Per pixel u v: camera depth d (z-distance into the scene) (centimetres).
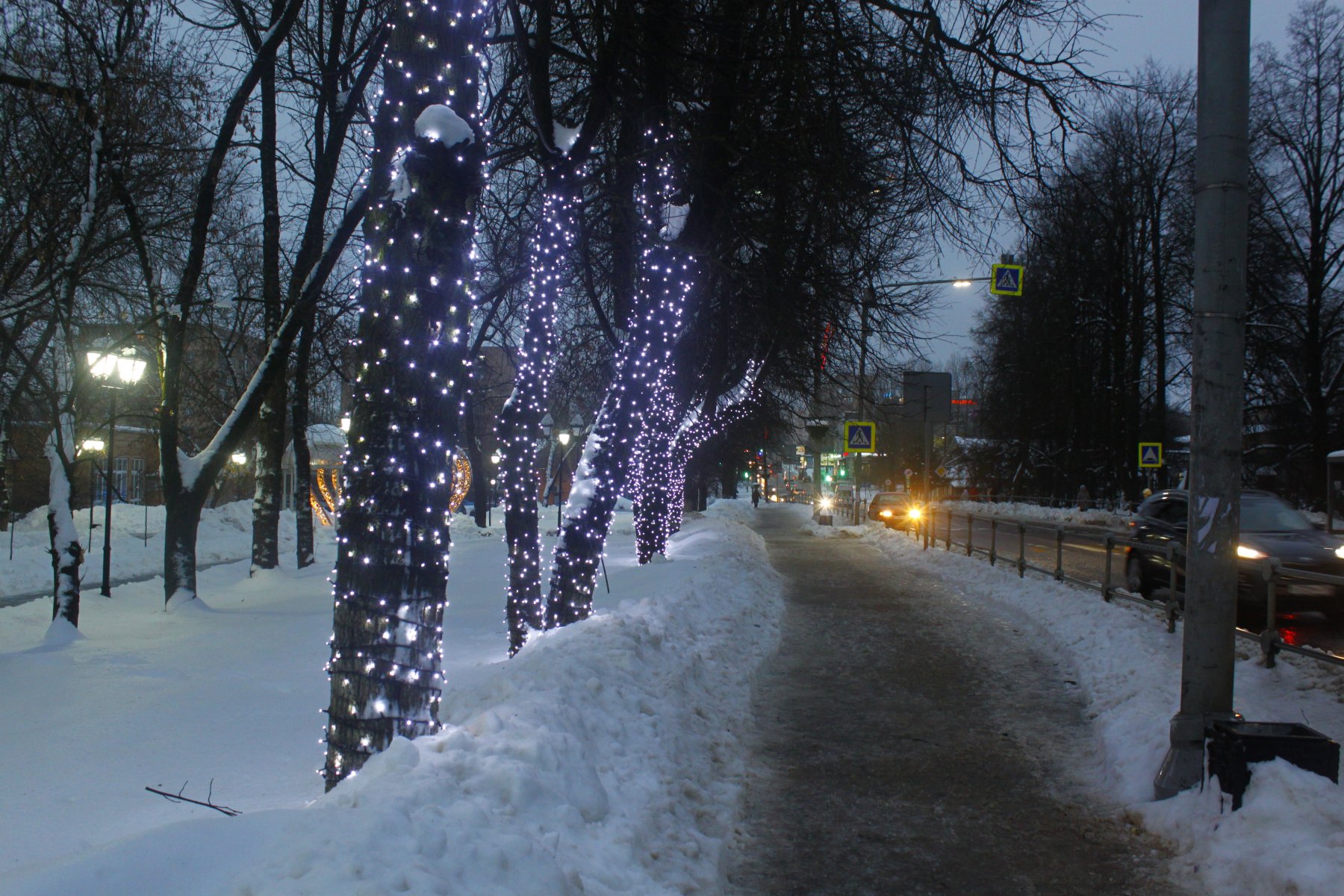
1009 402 4575
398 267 500
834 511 4966
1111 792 582
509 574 995
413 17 529
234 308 1939
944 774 627
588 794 417
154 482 4206
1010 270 1383
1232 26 556
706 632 962
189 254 1372
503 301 1247
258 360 2153
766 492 8456
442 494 509
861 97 911
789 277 1200
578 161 914
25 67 1167
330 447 3259
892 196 1039
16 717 714
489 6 846
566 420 2942
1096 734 694
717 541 2106
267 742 655
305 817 314
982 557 1856
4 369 1245
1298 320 3375
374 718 481
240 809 518
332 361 1861
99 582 1981
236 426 1383
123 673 867
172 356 1336
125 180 1275
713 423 2106
